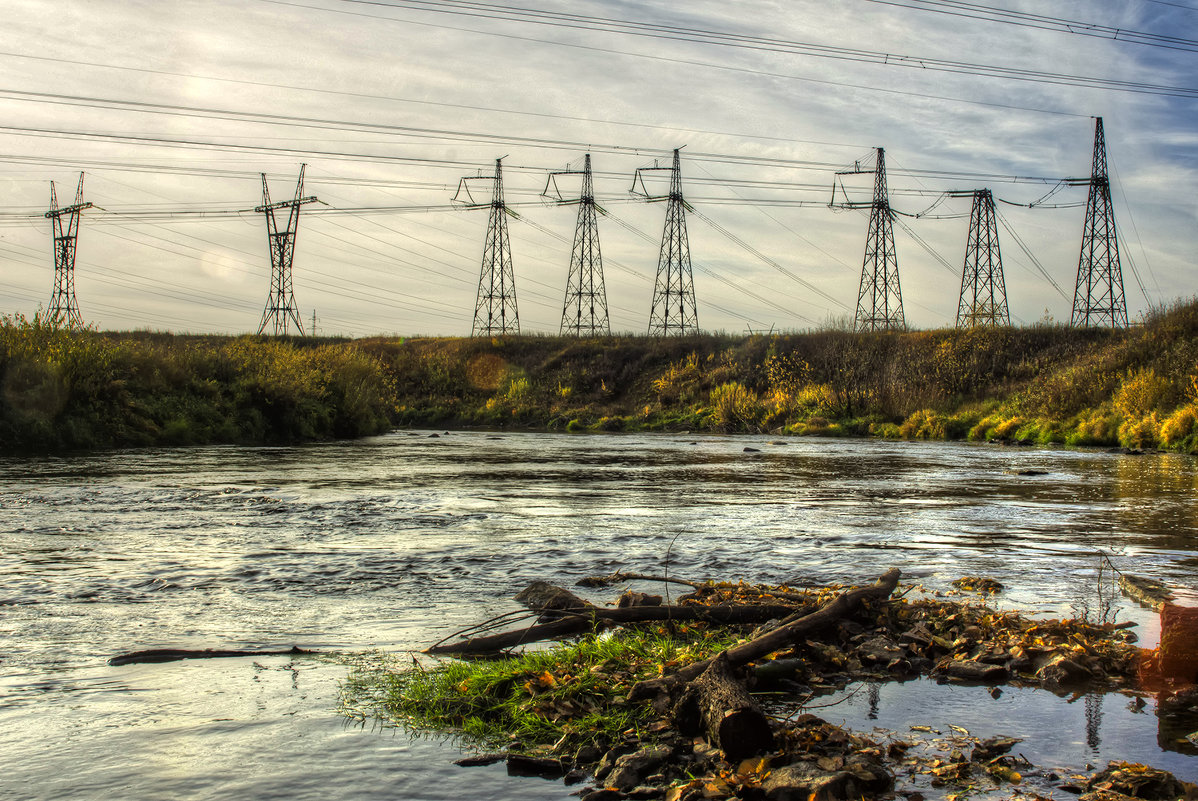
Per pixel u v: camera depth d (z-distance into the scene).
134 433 21.58
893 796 2.87
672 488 13.54
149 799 2.80
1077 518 10.10
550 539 8.23
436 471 16.44
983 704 3.84
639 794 2.89
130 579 6.27
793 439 32.62
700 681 3.61
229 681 4.08
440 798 2.85
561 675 4.08
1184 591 5.93
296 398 27.09
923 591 6.06
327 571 6.60
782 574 6.68
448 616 5.31
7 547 7.55
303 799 2.82
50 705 3.72
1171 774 2.99
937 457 21.88
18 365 19.69
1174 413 24.44
